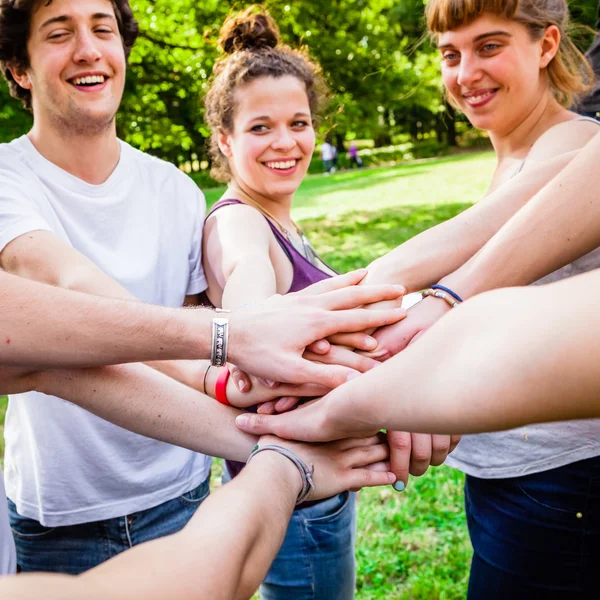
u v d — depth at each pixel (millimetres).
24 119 9914
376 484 1490
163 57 11180
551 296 823
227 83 2184
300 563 2033
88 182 2014
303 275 2127
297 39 12656
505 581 1852
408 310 1623
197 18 10961
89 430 1922
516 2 1819
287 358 1467
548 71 1972
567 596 1786
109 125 1990
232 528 1000
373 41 14211
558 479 1731
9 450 2047
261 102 2123
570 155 1710
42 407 1903
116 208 2020
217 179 2457
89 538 2020
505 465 1796
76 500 1962
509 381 801
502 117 1966
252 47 2285
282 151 2148
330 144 30719
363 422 1090
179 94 11594
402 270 1723
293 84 2146
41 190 1924
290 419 1410
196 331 1439
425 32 2270
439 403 882
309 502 2016
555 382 770
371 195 16422
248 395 1585
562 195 1462
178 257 2137
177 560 884
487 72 1901
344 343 1589
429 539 3377
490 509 1879
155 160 2170
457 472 3924
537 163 1797
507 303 871
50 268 1661
